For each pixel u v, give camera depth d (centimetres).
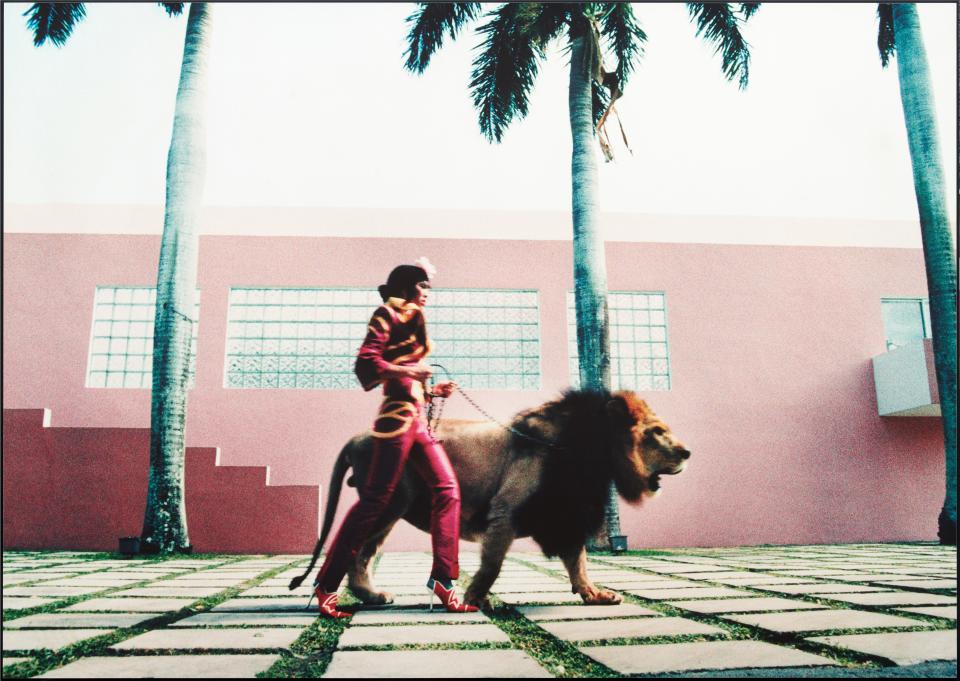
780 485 1015
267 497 843
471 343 1022
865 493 1027
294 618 259
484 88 894
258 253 1008
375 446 261
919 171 870
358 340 1010
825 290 1082
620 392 311
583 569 306
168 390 719
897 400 1013
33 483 827
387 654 193
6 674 169
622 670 174
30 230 983
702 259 1070
